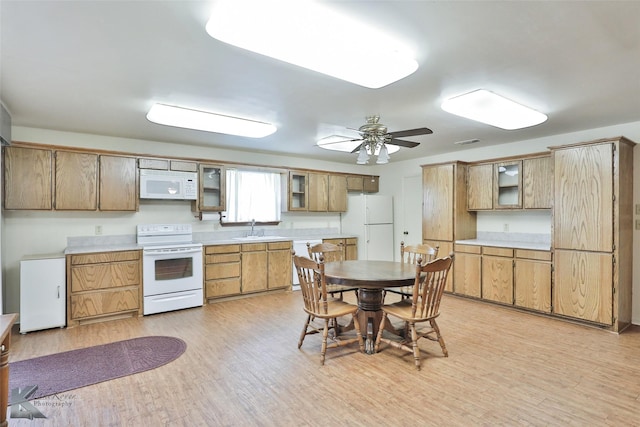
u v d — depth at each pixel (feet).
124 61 7.32
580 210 12.02
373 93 9.26
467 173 16.76
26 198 11.94
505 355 9.55
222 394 7.57
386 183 22.07
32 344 10.44
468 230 16.84
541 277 13.07
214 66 7.58
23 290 11.35
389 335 11.24
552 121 12.06
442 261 8.89
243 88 8.89
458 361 9.18
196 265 14.57
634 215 12.33
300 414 6.82
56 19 5.70
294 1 5.17
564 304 12.42
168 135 14.05
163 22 5.82
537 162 14.20
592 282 11.74
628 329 11.71
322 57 6.76
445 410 6.91
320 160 20.66
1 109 9.65
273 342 10.60
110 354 9.68
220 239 17.03
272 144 16.05
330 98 9.65
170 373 8.55
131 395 7.54
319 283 10.96
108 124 12.28
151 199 15.08
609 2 5.27
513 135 14.24
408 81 8.41
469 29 6.07
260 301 15.58
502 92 9.18
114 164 13.60
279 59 6.84
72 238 13.61
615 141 11.23
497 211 16.53
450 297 16.12
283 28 5.77
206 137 14.46
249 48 6.40
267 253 16.79
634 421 6.50
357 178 21.61
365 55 6.73
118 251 12.85
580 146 12.02
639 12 5.52
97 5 5.31
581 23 5.88
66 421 6.61
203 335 11.21
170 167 14.88
